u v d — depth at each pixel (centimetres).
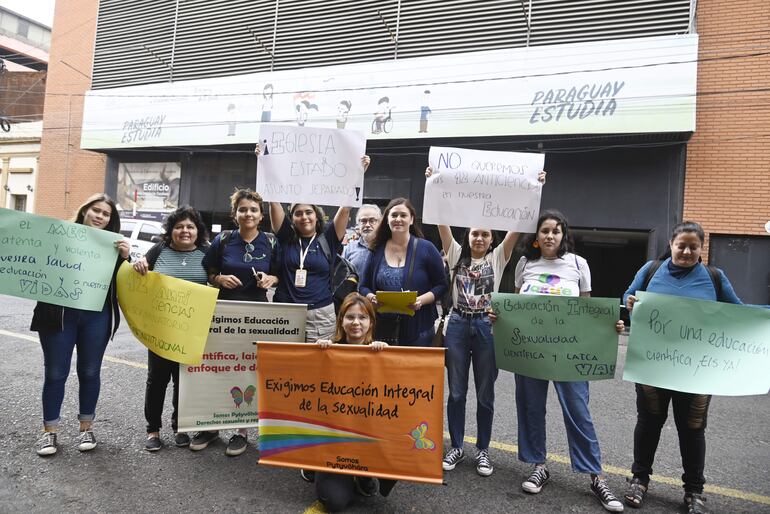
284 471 322
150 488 291
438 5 1158
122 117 1484
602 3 1018
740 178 938
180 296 335
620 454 377
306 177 362
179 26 1516
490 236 349
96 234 338
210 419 339
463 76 1066
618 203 1021
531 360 318
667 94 910
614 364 308
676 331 297
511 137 1056
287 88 1252
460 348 342
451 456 340
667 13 975
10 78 2023
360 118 1162
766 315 287
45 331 328
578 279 333
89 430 341
